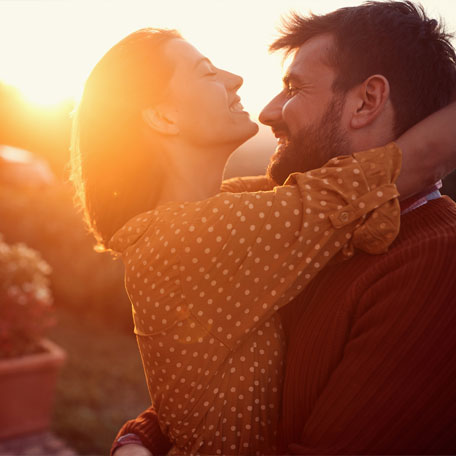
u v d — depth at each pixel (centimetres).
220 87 123
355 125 115
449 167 105
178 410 111
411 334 90
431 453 87
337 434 93
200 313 106
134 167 125
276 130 132
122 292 775
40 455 413
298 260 103
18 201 879
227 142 124
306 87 120
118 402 525
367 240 102
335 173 104
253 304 106
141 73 121
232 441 109
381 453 89
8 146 1781
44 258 848
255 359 110
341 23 119
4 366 406
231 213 104
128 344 714
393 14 116
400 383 89
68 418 471
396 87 113
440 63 115
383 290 97
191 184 125
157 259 108
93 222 135
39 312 436
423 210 107
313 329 107
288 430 108
